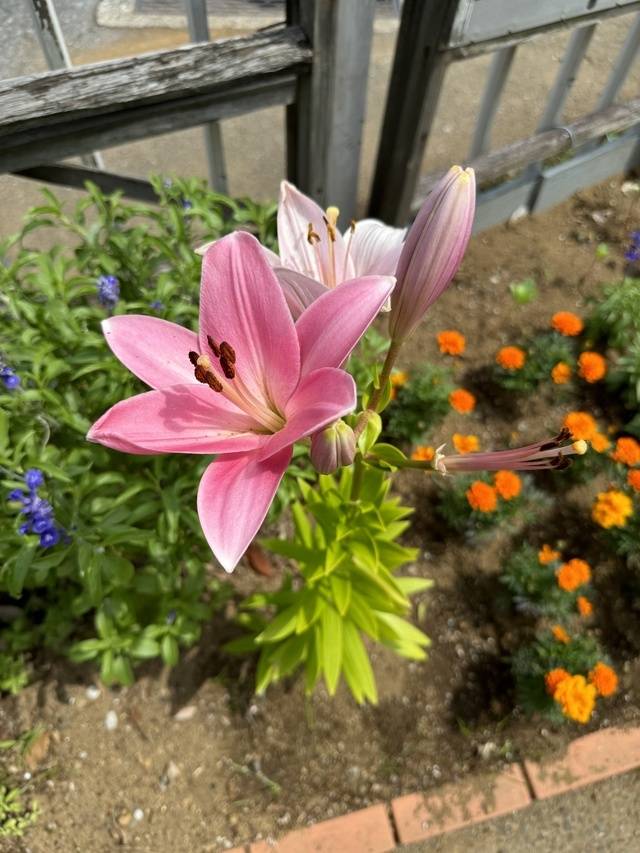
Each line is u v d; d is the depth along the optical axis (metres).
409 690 0.74
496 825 0.69
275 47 0.68
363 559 0.55
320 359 0.29
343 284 0.28
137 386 0.58
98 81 0.63
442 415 0.87
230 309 0.29
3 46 0.65
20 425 0.54
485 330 0.99
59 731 0.70
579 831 0.69
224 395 0.31
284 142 0.90
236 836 0.67
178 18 0.69
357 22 0.69
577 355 0.96
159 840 0.67
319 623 0.63
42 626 0.71
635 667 0.76
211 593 0.76
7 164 0.68
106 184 0.81
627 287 0.91
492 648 0.76
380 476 0.55
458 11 0.69
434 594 0.80
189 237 0.70
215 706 0.72
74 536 0.52
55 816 0.67
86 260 0.63
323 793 0.69
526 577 0.77
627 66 1.00
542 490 0.85
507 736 0.72
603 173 1.16
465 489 0.80
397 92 0.82
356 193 0.95
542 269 1.06
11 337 0.58
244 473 0.29
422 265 0.30
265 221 0.72
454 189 0.28
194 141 0.84
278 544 0.62
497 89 0.90
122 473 0.60
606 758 0.71
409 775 0.70
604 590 0.80
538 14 0.75
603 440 0.76
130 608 0.63
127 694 0.72
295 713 0.72
